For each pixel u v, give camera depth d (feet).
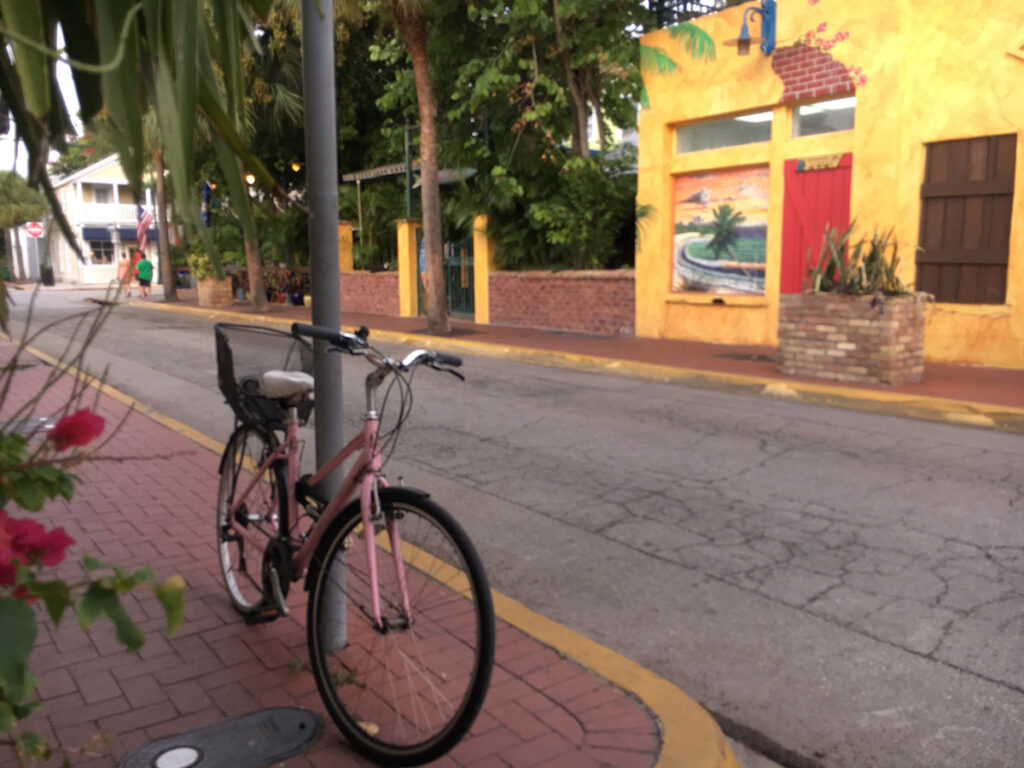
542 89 55.21
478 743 9.48
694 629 13.08
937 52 36.68
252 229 5.60
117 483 19.77
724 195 45.88
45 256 5.50
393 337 54.39
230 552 13.05
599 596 14.30
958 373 34.88
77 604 4.89
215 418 29.81
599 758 9.22
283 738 9.50
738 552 16.19
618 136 69.67
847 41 39.19
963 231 36.94
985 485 20.31
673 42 46.52
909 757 9.84
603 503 19.25
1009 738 10.15
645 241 49.34
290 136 77.30
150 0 5.00
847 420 27.86
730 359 39.75
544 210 53.93
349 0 50.42
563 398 32.22
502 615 12.77
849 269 32.99
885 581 14.76
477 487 20.56
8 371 6.08
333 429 11.16
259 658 11.34
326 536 9.84
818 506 18.83
